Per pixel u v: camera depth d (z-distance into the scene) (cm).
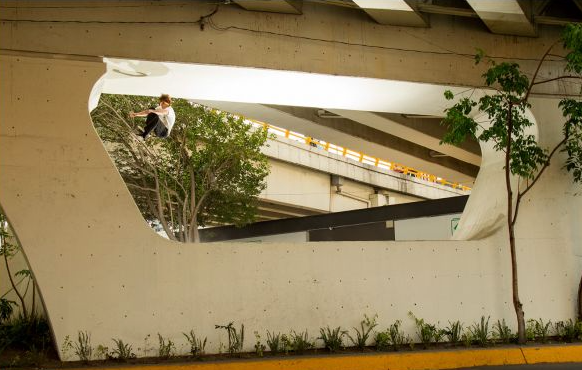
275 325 1164
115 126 2189
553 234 1358
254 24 1233
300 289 1188
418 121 2025
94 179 1109
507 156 1221
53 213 1084
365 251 1234
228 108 1869
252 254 1170
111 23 1153
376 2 1223
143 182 2370
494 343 1211
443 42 1355
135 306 1100
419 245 1270
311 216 3033
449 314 1266
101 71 1138
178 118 2269
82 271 1084
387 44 1316
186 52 1184
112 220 1108
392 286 1239
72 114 1112
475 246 1304
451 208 2483
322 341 1185
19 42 1105
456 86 1347
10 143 1080
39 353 1077
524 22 1344
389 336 1204
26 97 1097
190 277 1132
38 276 1068
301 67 1248
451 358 1109
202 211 2555
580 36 1157
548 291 1335
